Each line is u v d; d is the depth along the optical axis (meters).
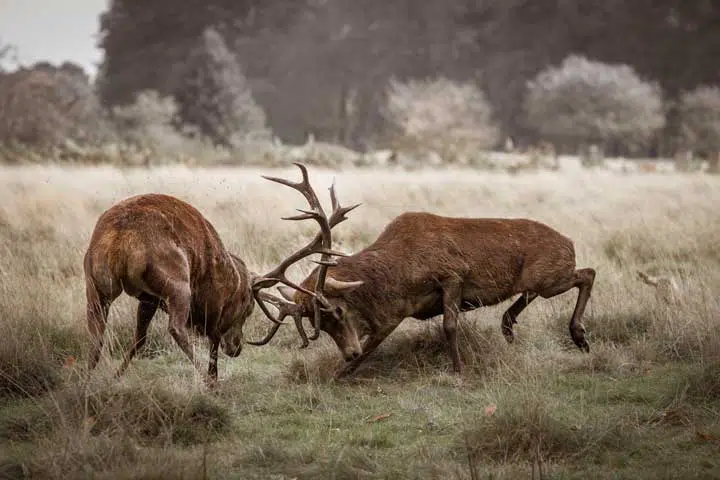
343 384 18.50
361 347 19.42
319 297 18.02
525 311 22.28
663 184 58.59
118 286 16.20
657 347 19.83
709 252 30.97
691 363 19.06
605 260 28.58
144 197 17.00
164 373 18.59
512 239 19.64
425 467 13.56
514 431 14.35
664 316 20.94
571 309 22.39
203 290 17.56
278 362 19.92
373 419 16.11
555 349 20.08
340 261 19.00
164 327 20.59
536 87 179.25
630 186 56.47
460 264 19.12
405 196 44.78
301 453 14.09
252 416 16.27
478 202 44.56
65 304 21.73
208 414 15.29
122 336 20.25
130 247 16.05
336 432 15.41
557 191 51.56
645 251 31.28
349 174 65.50
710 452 14.16
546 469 13.39
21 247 28.31
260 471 13.48
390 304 18.91
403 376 18.89
